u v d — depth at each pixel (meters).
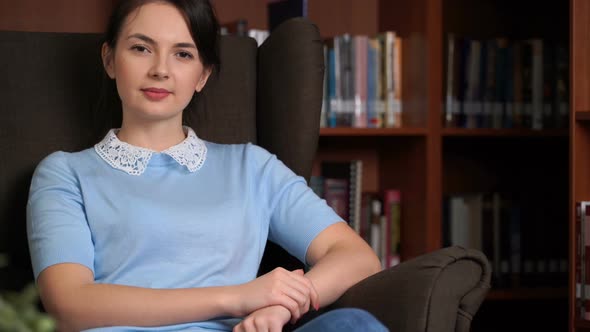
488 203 3.06
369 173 3.25
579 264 2.17
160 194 1.62
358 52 2.91
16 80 1.84
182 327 1.45
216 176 1.70
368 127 2.92
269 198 1.73
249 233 1.67
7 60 1.85
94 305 1.41
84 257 1.52
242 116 1.97
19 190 1.78
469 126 2.96
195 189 1.66
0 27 2.98
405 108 2.97
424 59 2.86
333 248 1.62
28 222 1.57
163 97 1.64
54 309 1.43
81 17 3.06
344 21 3.24
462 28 3.29
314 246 1.65
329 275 1.51
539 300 3.36
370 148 3.25
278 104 1.88
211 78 1.96
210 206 1.64
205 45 1.69
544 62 3.02
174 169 1.68
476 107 2.97
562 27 3.35
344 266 1.54
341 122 2.89
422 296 1.32
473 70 2.96
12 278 1.65
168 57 1.63
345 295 1.47
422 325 1.31
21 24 3.01
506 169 3.36
